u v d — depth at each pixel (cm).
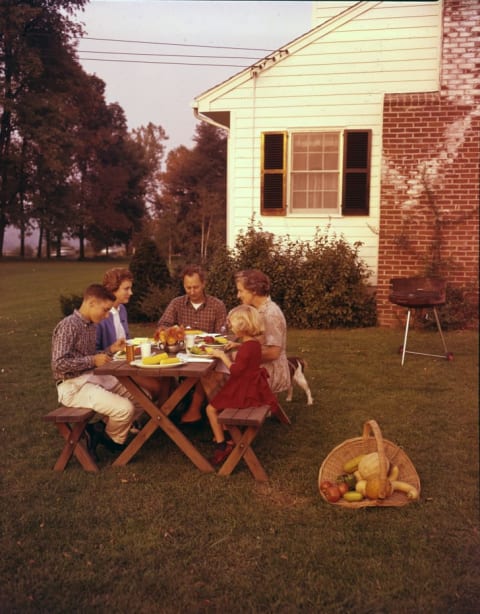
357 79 815
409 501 298
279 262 811
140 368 328
